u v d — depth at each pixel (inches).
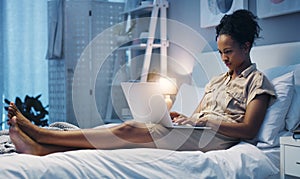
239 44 97.4
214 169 77.0
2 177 62.8
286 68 103.0
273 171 81.6
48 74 184.7
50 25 182.2
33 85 183.5
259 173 80.0
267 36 122.7
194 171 75.7
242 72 96.3
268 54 113.6
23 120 77.3
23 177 64.1
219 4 139.4
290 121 92.2
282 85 93.8
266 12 120.7
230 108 95.3
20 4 182.1
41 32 184.2
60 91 183.8
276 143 90.3
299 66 100.0
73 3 182.2
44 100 184.7
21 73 182.2
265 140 90.0
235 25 98.0
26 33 182.9
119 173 70.9
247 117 90.0
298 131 81.2
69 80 182.1
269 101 92.6
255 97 91.4
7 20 181.0
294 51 106.7
